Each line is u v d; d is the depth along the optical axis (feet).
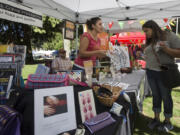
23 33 33.99
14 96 2.65
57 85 2.96
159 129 6.40
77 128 2.50
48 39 43.60
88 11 10.04
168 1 8.02
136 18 10.25
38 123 2.28
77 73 3.93
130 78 6.56
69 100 2.71
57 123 2.43
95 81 4.33
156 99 6.31
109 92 3.43
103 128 2.49
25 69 25.39
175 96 11.21
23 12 6.66
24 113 2.34
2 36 30.12
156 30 5.07
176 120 7.50
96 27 4.46
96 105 3.20
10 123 2.04
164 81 5.21
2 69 3.00
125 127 3.30
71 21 10.45
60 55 10.75
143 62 13.42
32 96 2.49
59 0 8.05
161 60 5.28
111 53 5.89
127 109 3.40
